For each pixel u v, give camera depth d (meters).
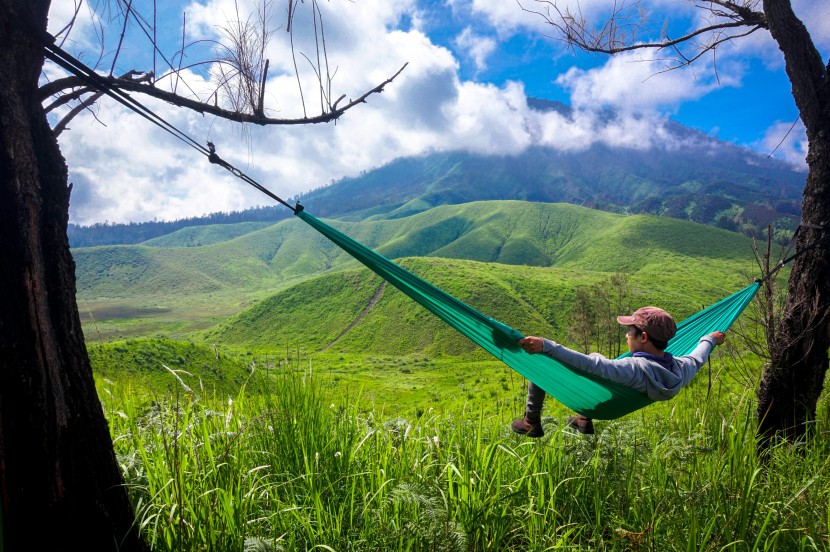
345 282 177.00
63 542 2.01
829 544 2.65
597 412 3.35
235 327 173.12
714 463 3.34
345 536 2.69
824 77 4.37
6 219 1.89
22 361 1.90
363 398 4.16
